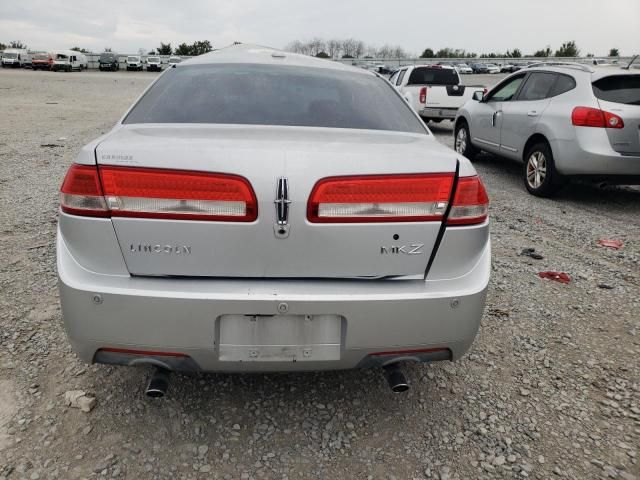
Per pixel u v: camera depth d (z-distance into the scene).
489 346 2.95
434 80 14.04
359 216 1.90
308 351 1.97
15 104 17.45
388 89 3.01
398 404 2.42
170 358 1.95
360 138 2.28
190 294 1.86
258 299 1.86
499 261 4.30
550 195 6.61
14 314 3.08
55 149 9.05
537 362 2.80
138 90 26.66
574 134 5.98
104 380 2.49
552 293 3.69
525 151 7.00
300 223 1.87
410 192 1.93
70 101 19.45
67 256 1.95
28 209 5.30
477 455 2.11
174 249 1.88
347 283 1.95
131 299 1.86
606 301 3.57
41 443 2.07
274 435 2.18
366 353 1.99
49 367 2.57
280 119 2.46
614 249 4.69
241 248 1.88
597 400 2.48
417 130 2.63
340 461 2.06
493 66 58.91
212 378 2.55
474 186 2.04
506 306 3.46
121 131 2.25
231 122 2.39
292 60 3.07
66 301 1.92
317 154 1.91
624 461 2.10
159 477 1.94
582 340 3.04
